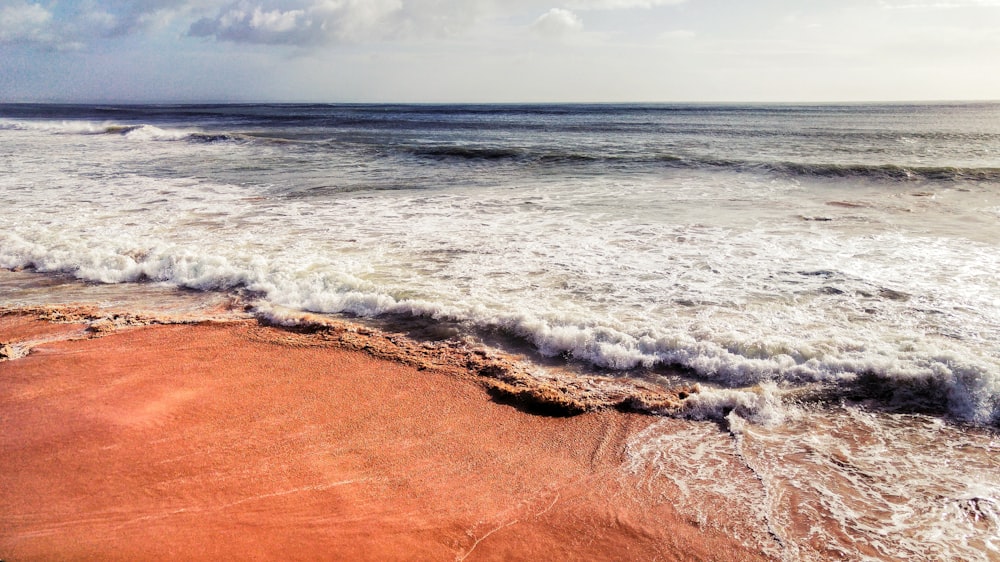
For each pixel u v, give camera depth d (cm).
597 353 549
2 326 630
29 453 412
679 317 618
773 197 1317
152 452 413
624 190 1416
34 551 322
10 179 1537
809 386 488
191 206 1206
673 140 3047
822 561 320
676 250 874
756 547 331
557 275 762
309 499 366
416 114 7756
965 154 2278
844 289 697
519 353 562
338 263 813
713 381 505
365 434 438
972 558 319
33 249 880
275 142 2648
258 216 1116
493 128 4331
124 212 1140
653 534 342
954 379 475
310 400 484
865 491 373
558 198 1309
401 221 1078
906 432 433
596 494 375
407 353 563
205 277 761
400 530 342
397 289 706
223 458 407
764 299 669
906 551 325
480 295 691
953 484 377
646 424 450
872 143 2800
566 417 461
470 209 1188
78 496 367
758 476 389
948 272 755
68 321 643
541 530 345
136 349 577
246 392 496
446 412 468
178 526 341
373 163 1938
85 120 5081
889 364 499
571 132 3822
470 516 355
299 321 632
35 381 514
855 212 1144
